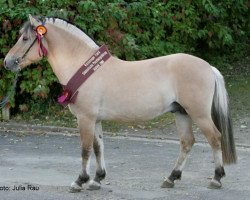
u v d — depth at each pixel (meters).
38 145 8.48
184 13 10.74
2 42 9.55
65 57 6.35
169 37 10.81
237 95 10.91
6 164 7.46
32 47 6.37
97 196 6.14
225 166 7.29
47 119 9.80
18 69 6.41
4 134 9.11
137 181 6.70
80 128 6.29
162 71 6.27
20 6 9.42
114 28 9.84
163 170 7.18
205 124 6.22
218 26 11.34
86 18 9.50
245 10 12.41
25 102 10.14
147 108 6.24
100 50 6.32
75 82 6.23
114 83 6.23
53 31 6.38
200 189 6.37
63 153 8.03
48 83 9.62
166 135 8.96
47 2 9.41
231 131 6.39
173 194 6.19
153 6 10.43
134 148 8.27
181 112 6.47
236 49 13.23
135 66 6.33
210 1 10.82
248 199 6.02
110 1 9.89
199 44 12.44
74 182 6.31
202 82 6.21
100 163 6.44
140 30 10.31
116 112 6.28
